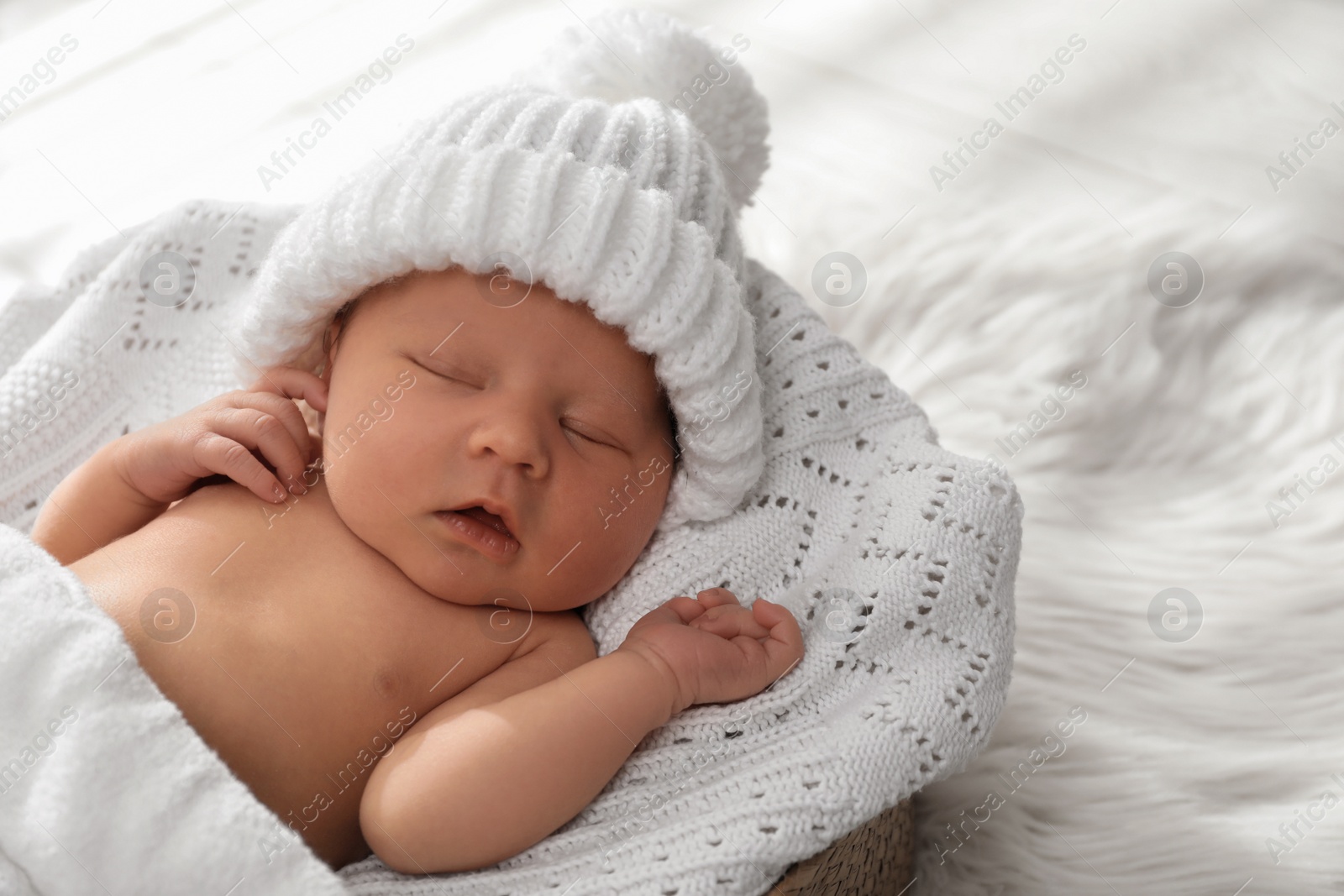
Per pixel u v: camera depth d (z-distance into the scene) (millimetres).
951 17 3045
